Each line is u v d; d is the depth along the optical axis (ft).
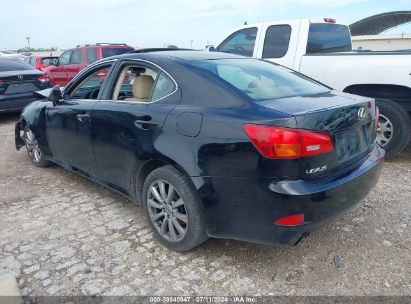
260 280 9.26
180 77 10.39
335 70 17.88
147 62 11.54
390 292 8.76
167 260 10.09
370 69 16.83
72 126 13.69
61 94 14.67
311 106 8.96
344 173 9.22
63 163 15.40
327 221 8.84
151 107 10.57
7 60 29.58
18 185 15.64
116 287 9.05
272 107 8.75
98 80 13.58
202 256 10.26
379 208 12.82
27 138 17.89
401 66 16.10
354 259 10.01
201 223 9.67
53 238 11.27
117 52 39.60
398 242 10.76
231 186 8.72
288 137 8.06
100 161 12.69
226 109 9.11
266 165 8.21
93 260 10.12
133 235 11.39
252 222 8.69
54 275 9.52
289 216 8.24
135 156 10.87
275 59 20.24
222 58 11.85
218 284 9.14
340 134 9.07
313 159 8.36
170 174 9.86
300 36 19.47
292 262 9.94
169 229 10.39
